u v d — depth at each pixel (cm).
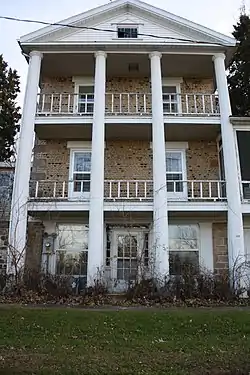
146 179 1939
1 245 1847
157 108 1772
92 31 1894
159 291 1488
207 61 1953
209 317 1155
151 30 1927
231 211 1670
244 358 829
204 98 1981
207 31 1884
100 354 853
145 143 1995
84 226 1889
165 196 1670
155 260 1595
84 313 1184
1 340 966
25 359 807
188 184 1930
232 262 1612
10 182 2014
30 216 1830
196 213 1784
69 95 1934
